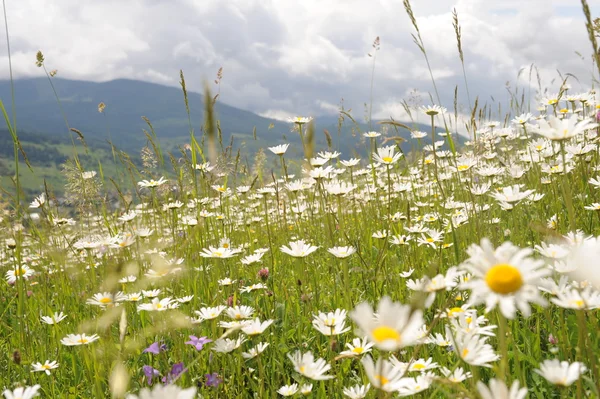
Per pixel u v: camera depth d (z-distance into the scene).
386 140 0.76
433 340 0.47
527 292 0.26
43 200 0.93
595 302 0.35
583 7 0.44
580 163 0.87
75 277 0.82
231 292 0.78
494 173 0.86
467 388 0.44
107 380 0.53
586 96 1.04
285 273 0.92
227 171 1.13
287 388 0.48
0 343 0.74
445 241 0.84
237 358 0.59
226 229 1.12
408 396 0.42
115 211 1.13
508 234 0.78
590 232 0.71
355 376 0.53
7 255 1.08
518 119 1.17
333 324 0.48
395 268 0.76
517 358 0.44
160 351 0.57
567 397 0.41
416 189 1.28
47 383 0.62
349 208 1.15
